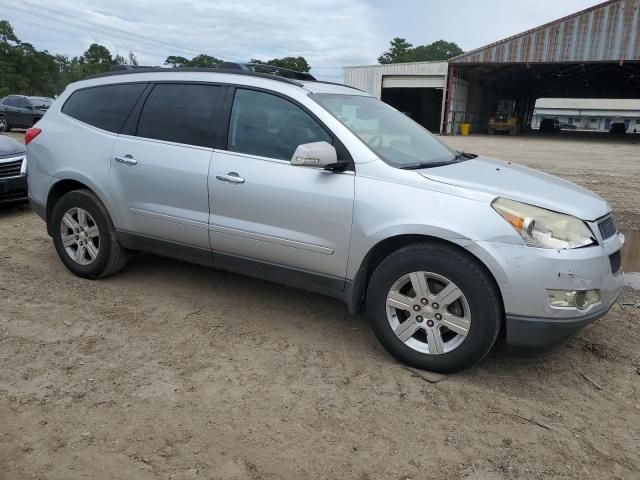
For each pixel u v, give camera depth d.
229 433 2.82
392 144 3.95
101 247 4.72
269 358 3.63
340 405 3.12
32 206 5.18
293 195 3.72
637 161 19.47
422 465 2.64
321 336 3.99
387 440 2.82
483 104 53.31
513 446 2.81
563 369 3.63
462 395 3.26
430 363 3.43
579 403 3.23
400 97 50.19
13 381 3.21
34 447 2.65
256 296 4.70
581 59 36.91
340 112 3.90
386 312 3.54
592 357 3.80
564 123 97.38
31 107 22.97
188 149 4.19
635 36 34.78
